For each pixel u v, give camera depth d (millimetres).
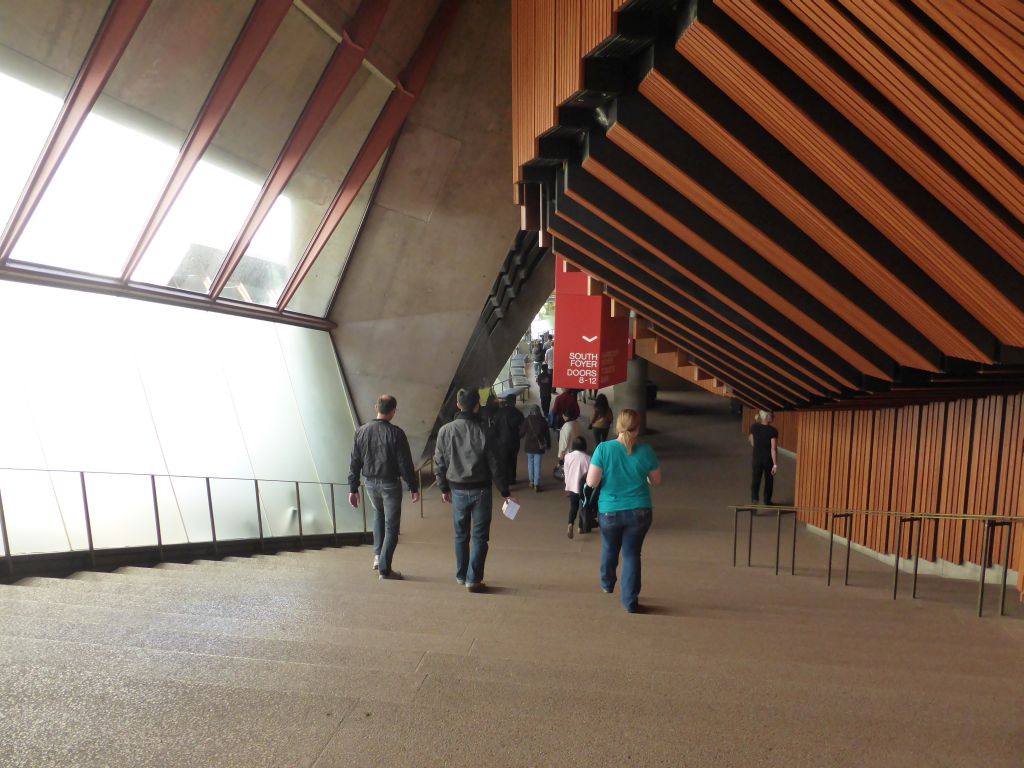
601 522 5543
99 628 3932
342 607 4969
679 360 10844
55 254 7793
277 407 11016
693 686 3354
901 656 4203
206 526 8383
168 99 7617
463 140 12211
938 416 8125
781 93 3629
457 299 13445
